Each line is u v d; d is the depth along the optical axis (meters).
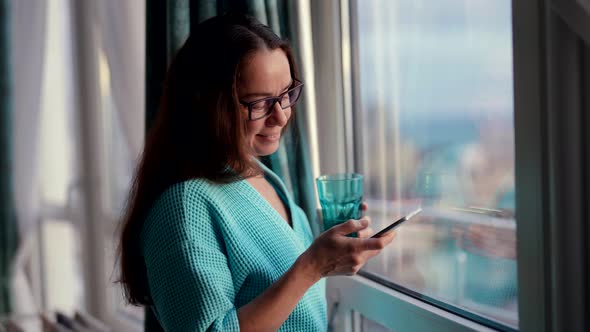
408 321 1.27
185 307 0.89
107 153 2.38
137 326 2.30
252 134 1.01
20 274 2.66
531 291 0.97
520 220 0.98
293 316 1.06
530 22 0.93
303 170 1.37
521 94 0.96
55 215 2.62
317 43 1.51
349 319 1.51
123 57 1.97
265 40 1.00
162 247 0.94
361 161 1.49
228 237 0.98
